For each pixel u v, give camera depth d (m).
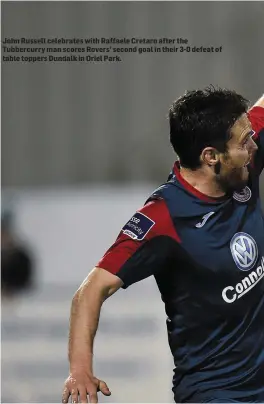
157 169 43.94
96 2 42.84
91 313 9.66
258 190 10.39
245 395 9.90
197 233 9.76
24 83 44.59
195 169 9.91
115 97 44.50
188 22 42.75
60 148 44.72
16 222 41.06
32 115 44.62
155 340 28.83
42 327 30.75
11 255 37.66
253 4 42.22
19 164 44.53
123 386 23.58
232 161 9.80
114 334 29.48
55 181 44.53
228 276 9.75
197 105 9.84
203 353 9.99
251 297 9.86
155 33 42.53
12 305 36.50
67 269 41.25
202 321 9.91
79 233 41.69
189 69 43.12
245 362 9.91
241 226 9.89
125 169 44.19
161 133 44.09
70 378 9.43
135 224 9.91
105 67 44.47
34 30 43.12
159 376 24.75
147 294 35.06
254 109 11.16
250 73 41.97
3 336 30.03
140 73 44.00
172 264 9.92
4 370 25.42
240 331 9.89
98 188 44.06
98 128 44.72
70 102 44.78
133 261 9.79
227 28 42.34
